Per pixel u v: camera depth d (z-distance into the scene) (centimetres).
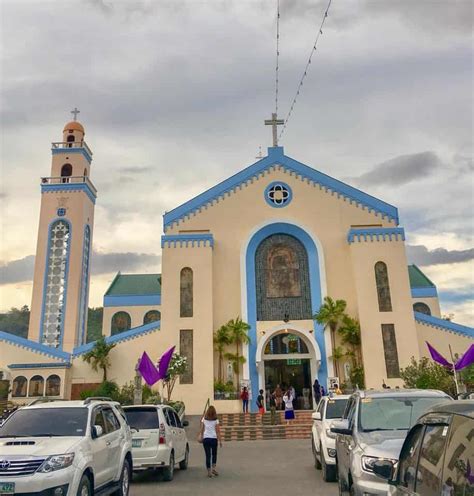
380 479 727
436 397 964
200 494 1184
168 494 1190
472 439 363
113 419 1128
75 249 4872
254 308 3622
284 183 3878
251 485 1293
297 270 3728
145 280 6109
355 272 3522
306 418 3006
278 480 1362
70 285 4759
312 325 3575
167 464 1370
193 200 3844
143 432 1367
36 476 793
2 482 784
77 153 5269
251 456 1964
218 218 3816
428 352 3438
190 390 3306
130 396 3078
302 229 3753
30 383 3619
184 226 3794
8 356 3747
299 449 2169
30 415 993
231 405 3256
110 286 5953
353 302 3597
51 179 5138
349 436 914
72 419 979
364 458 768
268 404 3397
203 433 1482
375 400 960
